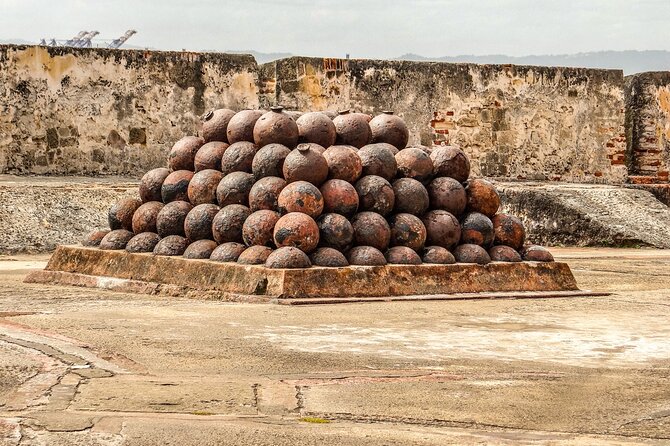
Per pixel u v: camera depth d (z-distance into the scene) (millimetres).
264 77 18891
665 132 21266
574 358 6715
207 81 18031
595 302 9297
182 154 10227
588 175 20625
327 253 9000
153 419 5000
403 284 9070
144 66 17594
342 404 5418
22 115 16875
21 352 6336
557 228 16625
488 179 19797
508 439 4895
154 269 9438
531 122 20188
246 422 5016
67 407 5160
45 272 10164
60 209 14414
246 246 9289
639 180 20953
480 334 7461
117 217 10273
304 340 7031
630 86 21453
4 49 16734
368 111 19125
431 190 9922
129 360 6266
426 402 5504
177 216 9797
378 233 9242
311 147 9406
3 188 14594
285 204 9117
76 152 17234
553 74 20297
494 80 19906
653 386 5973
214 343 6836
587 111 20562
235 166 9711
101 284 9633
